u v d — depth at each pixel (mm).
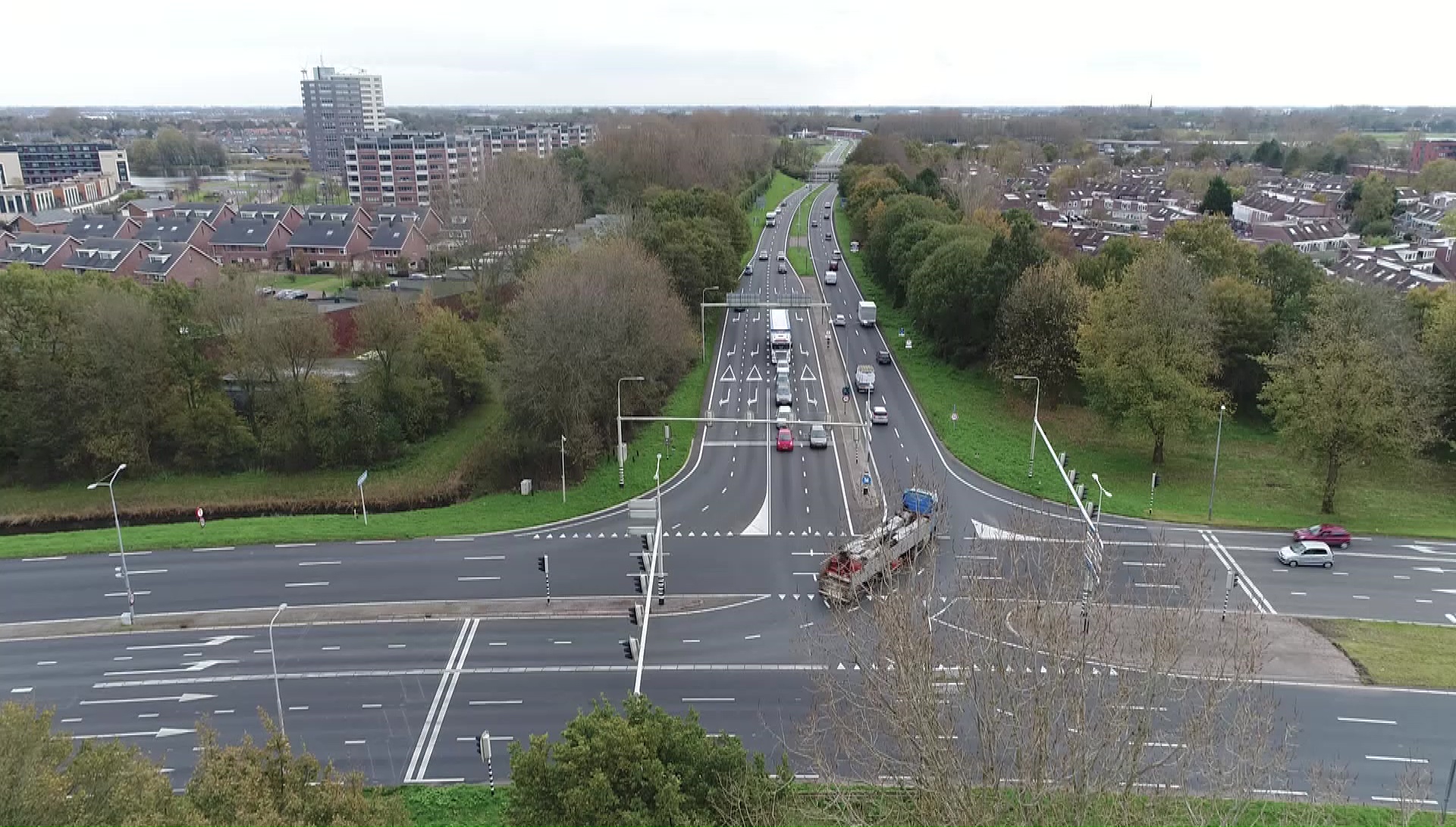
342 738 46719
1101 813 32344
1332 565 64500
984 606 37469
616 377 83125
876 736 40188
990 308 104188
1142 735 31359
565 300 80125
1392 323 85875
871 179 185375
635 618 47344
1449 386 82750
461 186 158000
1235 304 94812
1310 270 105250
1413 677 50312
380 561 66438
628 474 81125
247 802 28141
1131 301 82062
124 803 28734
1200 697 41062
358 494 84688
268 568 65562
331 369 105312
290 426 91750
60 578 64500
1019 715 34188
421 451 94938
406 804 40031
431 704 49438
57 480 88312
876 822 35125
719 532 70000
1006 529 68062
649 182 185000
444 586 62438
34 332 88188
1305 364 76438
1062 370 94938
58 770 33219
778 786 34344
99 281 96188
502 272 125938
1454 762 37812
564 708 48906
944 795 30125
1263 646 48969
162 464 91812
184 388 91812
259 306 92688
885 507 72875
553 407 81375
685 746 34125
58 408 87562
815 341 122750
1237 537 69188
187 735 47375
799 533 69625
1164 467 83500
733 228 146375
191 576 64625
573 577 63562
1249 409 97938
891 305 140500
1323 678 50281
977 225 128500
